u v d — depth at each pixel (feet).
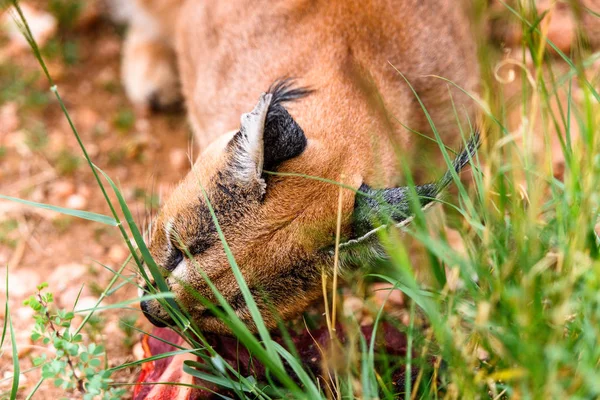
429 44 24.32
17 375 18.48
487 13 27.89
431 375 20.06
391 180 21.80
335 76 22.54
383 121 21.90
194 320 20.22
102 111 34.40
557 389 15.87
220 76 25.66
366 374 17.87
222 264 19.35
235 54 25.26
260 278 19.35
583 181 19.19
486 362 19.44
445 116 24.84
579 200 19.01
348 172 20.26
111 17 37.52
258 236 19.33
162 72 33.96
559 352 16.06
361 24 23.75
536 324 17.20
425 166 24.02
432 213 23.21
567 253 17.89
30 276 26.91
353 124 21.40
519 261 18.42
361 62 23.15
